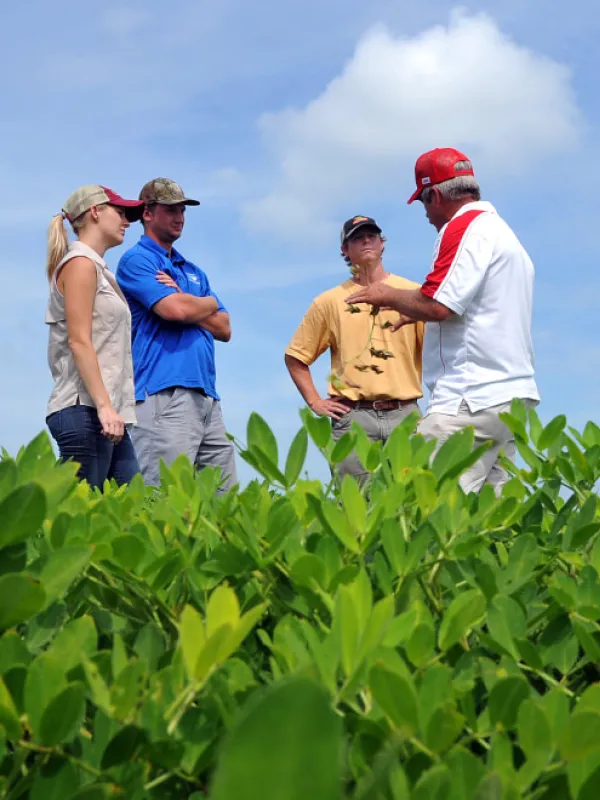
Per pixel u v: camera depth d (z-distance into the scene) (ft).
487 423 13.03
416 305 13.02
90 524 3.22
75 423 14.26
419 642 2.39
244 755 1.04
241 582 3.22
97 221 15.07
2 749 1.92
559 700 1.99
